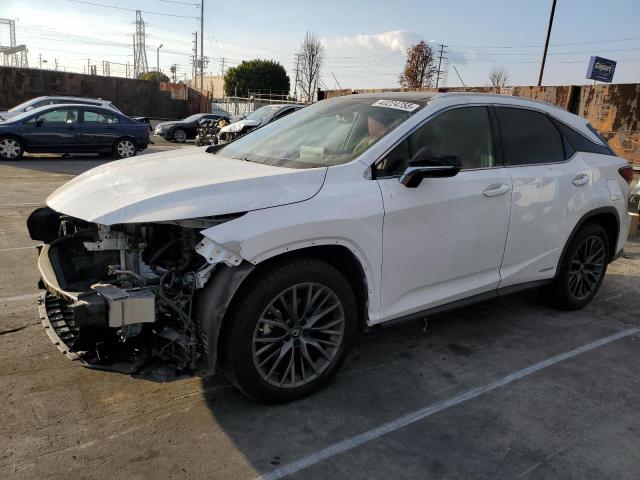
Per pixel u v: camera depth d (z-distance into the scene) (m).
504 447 2.90
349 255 3.27
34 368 3.49
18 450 2.68
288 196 3.00
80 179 3.53
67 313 3.20
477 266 3.94
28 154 16.61
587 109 11.11
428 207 3.51
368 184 3.30
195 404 3.18
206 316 2.80
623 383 3.67
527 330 4.52
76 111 15.45
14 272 5.24
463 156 3.84
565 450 2.90
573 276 4.87
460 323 4.62
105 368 2.78
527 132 4.35
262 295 2.92
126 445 2.77
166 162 3.72
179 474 2.57
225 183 2.97
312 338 3.26
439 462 2.76
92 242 2.99
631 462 2.83
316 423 3.04
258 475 2.60
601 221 5.05
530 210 4.18
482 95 4.13
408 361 3.85
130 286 2.93
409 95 4.05
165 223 2.80
